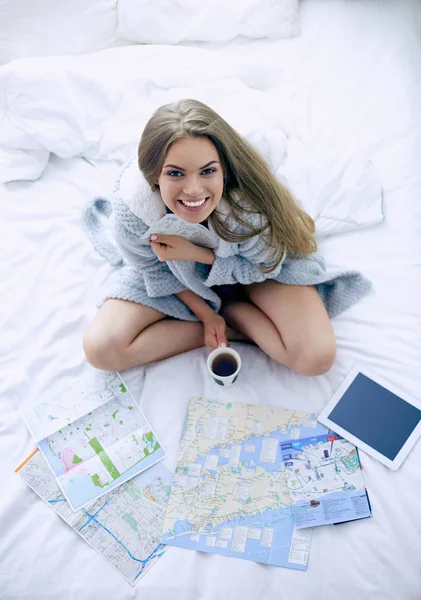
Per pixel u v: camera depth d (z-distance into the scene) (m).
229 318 1.51
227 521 1.28
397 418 1.34
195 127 1.00
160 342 1.44
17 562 1.24
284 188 1.29
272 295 1.43
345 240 1.54
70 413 1.41
